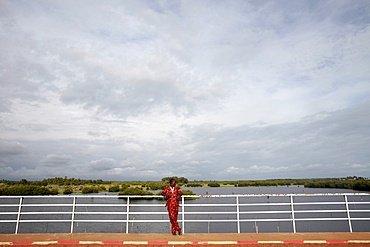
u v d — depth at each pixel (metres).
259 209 47.88
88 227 32.22
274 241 8.77
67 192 76.38
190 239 9.09
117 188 92.75
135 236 9.72
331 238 9.22
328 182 123.56
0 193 56.84
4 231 29.45
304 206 53.69
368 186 81.38
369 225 36.09
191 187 192.25
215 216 40.34
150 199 62.28
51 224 34.06
